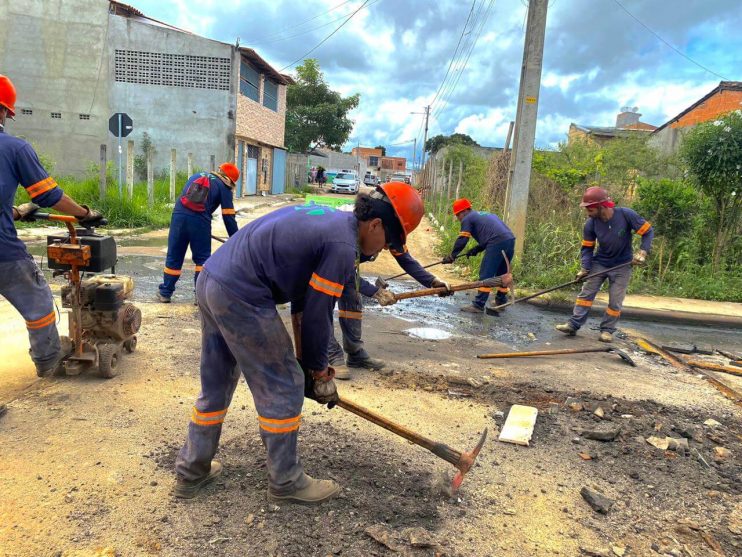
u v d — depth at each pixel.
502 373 4.94
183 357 4.57
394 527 2.55
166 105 21.70
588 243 6.39
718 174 9.88
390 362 5.03
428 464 3.15
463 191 18.73
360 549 2.38
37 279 3.60
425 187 27.67
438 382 4.53
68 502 2.57
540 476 3.15
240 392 3.96
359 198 2.42
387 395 4.19
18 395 3.65
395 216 2.42
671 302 8.78
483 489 2.96
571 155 15.14
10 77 20.56
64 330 4.98
